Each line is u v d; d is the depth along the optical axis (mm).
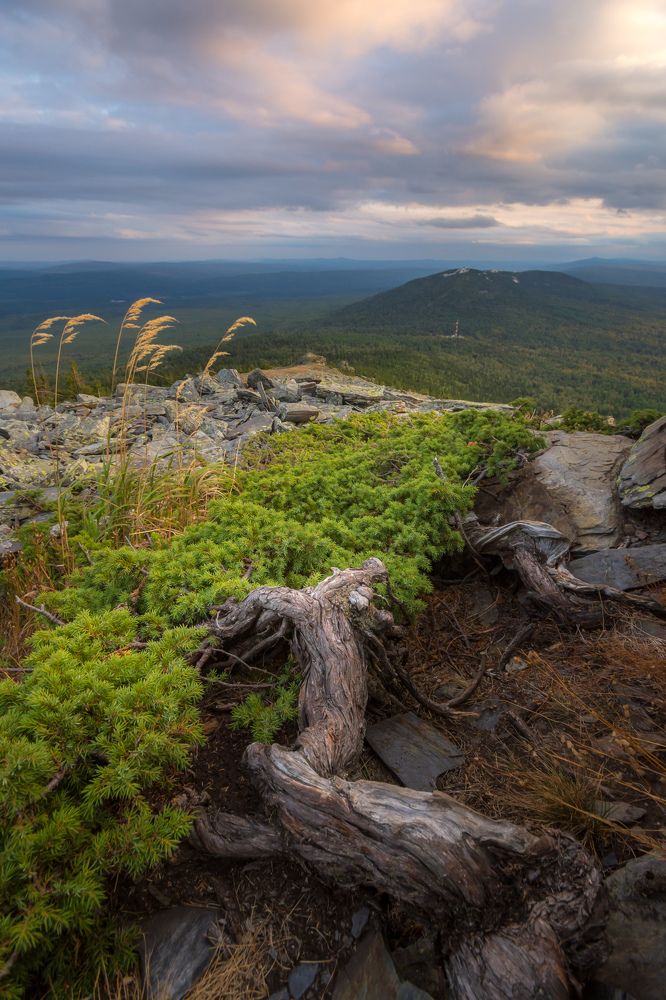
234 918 2475
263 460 8883
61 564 5637
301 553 4730
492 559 5758
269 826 2691
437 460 6324
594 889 2186
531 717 3719
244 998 2199
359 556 4809
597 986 2064
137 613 4406
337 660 3277
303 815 2504
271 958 2322
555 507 6125
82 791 2475
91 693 2697
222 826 2738
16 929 1988
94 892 2146
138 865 2322
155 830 2404
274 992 2209
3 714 2883
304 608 3477
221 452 9242
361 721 3158
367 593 3617
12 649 4605
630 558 5176
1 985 2064
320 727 2986
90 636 3488
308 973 2260
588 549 5766
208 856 2756
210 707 3670
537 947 2047
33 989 2256
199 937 2402
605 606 4641
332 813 2459
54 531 6078
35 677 2914
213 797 3006
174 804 2863
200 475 7148
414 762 3348
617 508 6121
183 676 2963
